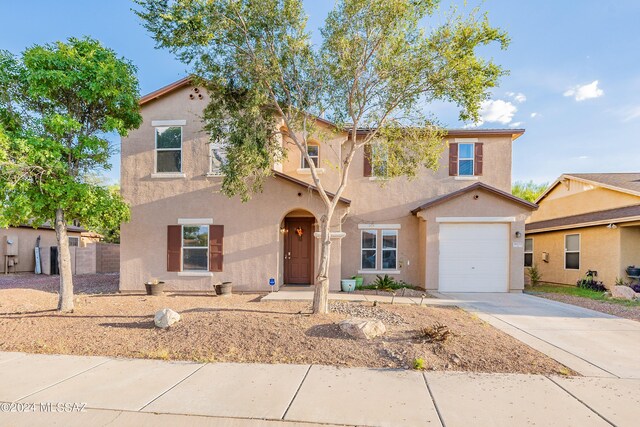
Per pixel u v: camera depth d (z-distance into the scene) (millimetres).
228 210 13461
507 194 13680
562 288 16031
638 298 12336
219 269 13367
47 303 10766
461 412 4367
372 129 11039
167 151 13812
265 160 9633
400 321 8227
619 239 14664
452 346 6500
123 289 13508
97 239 28469
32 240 21875
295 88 9789
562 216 20062
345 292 13102
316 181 9273
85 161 9922
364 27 8781
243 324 7473
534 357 6180
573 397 4766
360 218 15172
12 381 5266
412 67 8953
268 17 8773
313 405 4535
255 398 4730
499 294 13375
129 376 5449
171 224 13586
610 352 6555
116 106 9664
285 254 15133
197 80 9523
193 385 5121
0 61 8609
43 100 9180
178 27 8312
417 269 15000
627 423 4125
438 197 15047
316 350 6406
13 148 8062
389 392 4898
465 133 14906
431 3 8500
